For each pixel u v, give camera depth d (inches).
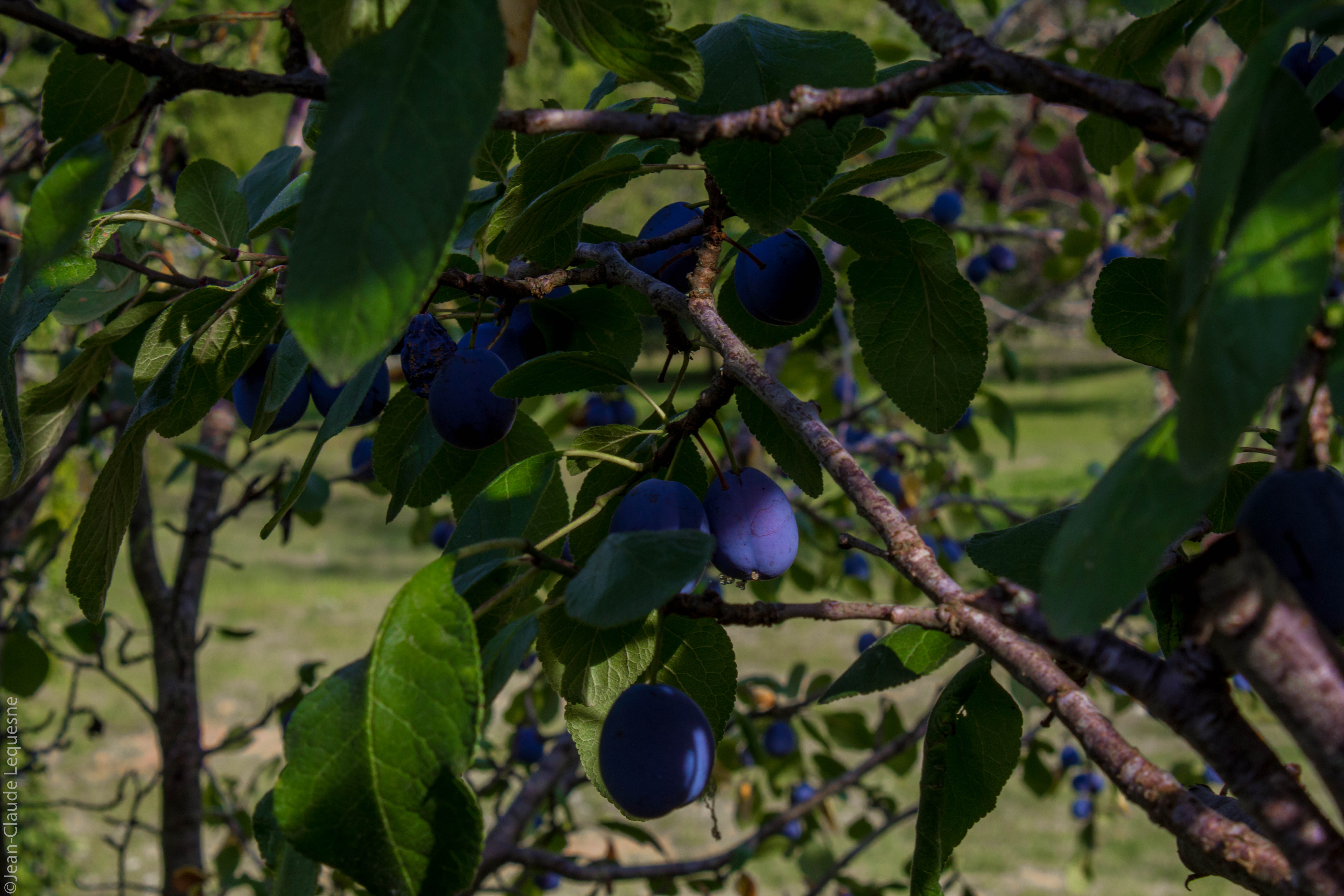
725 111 27.6
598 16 25.8
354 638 169.3
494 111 23.2
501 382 29.1
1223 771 23.0
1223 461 20.4
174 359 31.0
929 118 74.5
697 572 25.0
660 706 27.5
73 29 24.9
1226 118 22.4
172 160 56.9
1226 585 22.9
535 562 26.2
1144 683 23.2
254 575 206.5
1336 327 23.9
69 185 25.7
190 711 56.3
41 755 67.4
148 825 57.9
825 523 64.7
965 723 28.0
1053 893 95.3
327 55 25.9
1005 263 81.1
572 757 52.4
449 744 24.8
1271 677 22.7
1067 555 22.8
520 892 49.9
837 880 59.6
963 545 27.9
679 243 31.3
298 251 23.2
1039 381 361.1
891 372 31.8
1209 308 21.2
